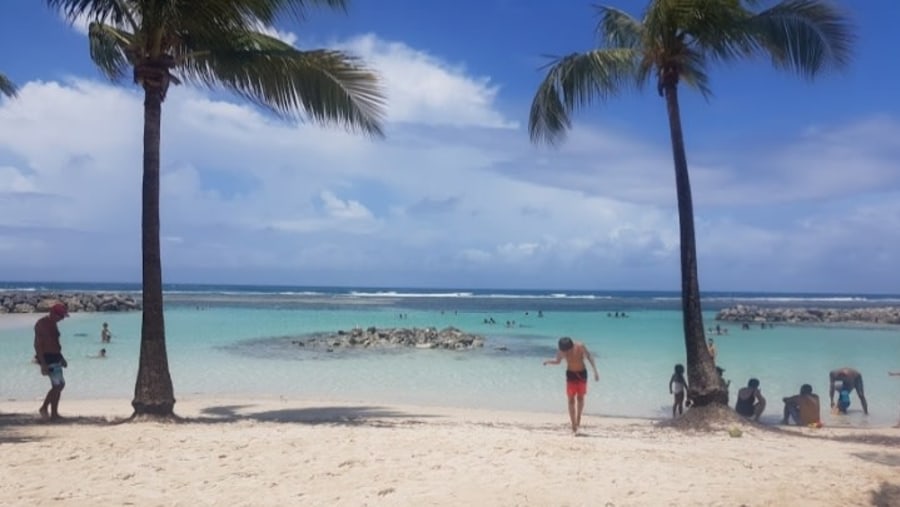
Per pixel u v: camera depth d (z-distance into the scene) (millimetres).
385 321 49500
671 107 12867
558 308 76750
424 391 18969
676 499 6336
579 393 11094
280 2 11797
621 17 13898
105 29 12852
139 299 69312
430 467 7391
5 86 15148
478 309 72500
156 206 11539
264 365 23922
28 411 13758
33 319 43312
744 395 14203
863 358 26844
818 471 7668
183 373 21797
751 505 6203
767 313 54125
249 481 6969
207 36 11805
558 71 13445
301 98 12969
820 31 12438
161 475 7195
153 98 11562
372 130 13562
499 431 10203
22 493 6504
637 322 49781
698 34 12469
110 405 14938
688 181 12766
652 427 12414
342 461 7652
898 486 7000
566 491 6547
